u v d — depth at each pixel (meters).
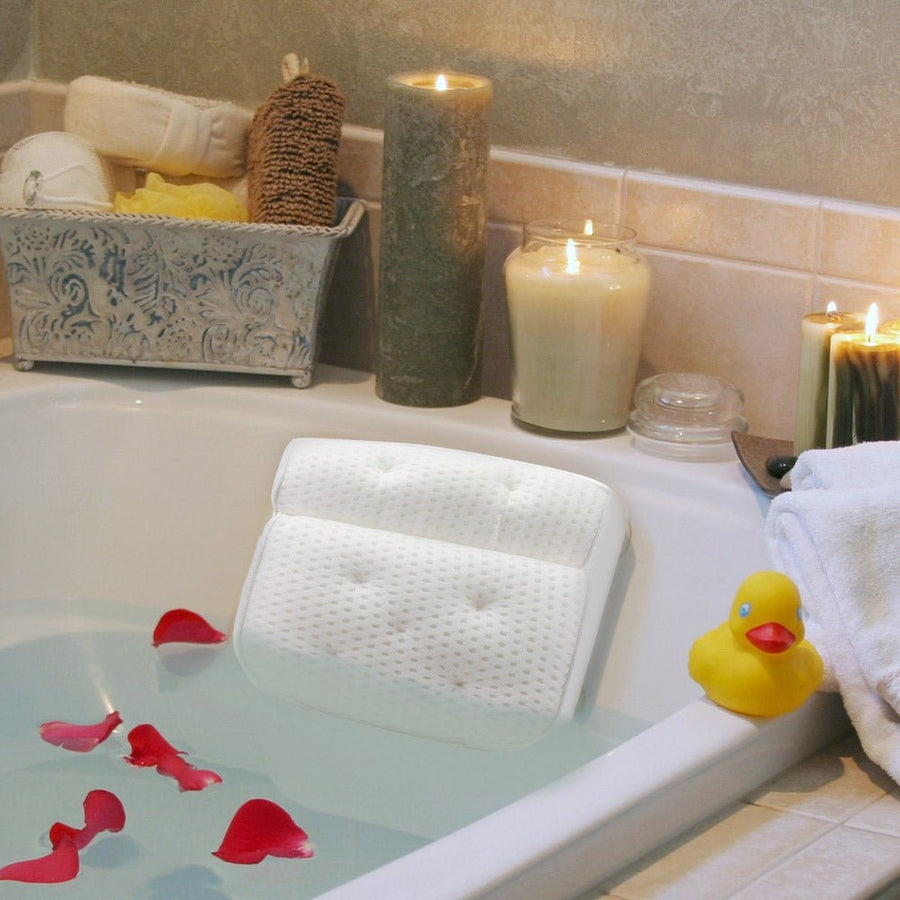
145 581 1.46
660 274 1.42
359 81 1.54
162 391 1.48
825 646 0.98
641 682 1.24
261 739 1.17
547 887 0.78
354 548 1.27
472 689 1.20
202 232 1.41
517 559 1.25
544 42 1.42
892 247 1.28
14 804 1.11
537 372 1.36
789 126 1.31
